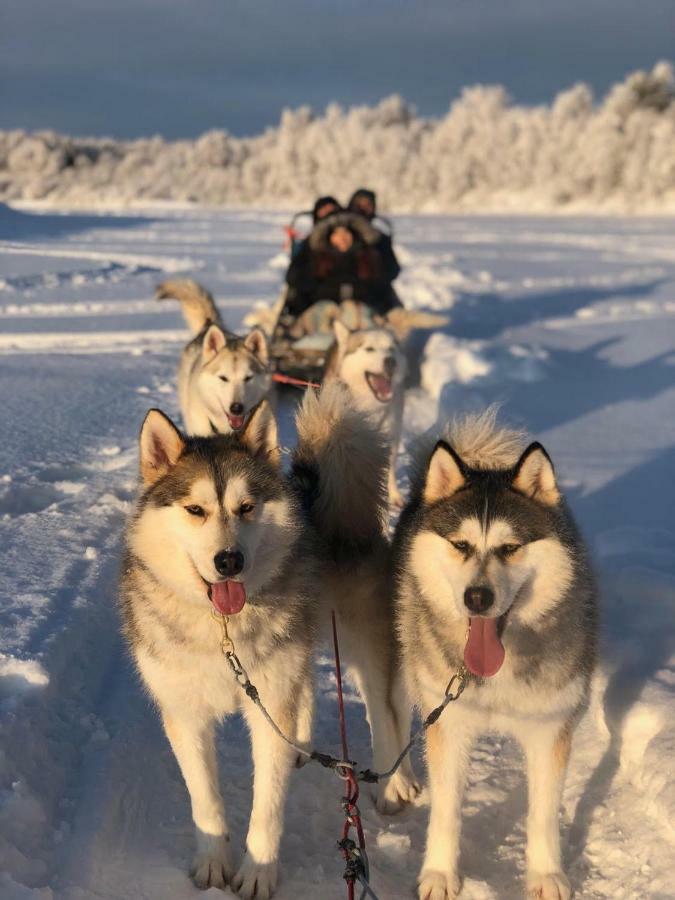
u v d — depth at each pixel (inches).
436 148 2219.5
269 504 113.0
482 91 2224.4
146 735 135.3
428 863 114.3
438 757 113.9
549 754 113.4
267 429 119.0
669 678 133.4
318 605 124.1
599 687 138.9
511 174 2134.6
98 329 446.6
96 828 111.7
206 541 106.4
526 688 110.0
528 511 111.0
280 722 114.7
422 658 116.2
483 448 134.8
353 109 2719.0
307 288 357.4
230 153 2935.5
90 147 3036.4
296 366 321.7
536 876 111.7
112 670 150.6
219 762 137.9
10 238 973.8
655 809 114.7
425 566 114.0
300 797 130.9
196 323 313.0
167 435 117.0
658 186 1904.5
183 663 112.0
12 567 170.6
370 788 135.6
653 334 453.1
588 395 327.0
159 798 127.5
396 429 262.2
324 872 116.0
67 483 221.9
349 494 129.2
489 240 1066.1
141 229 1208.2
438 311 511.8
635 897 105.0
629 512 211.0
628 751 127.6
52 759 122.0
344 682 162.2
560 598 110.0
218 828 114.3
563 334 455.2
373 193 370.9
